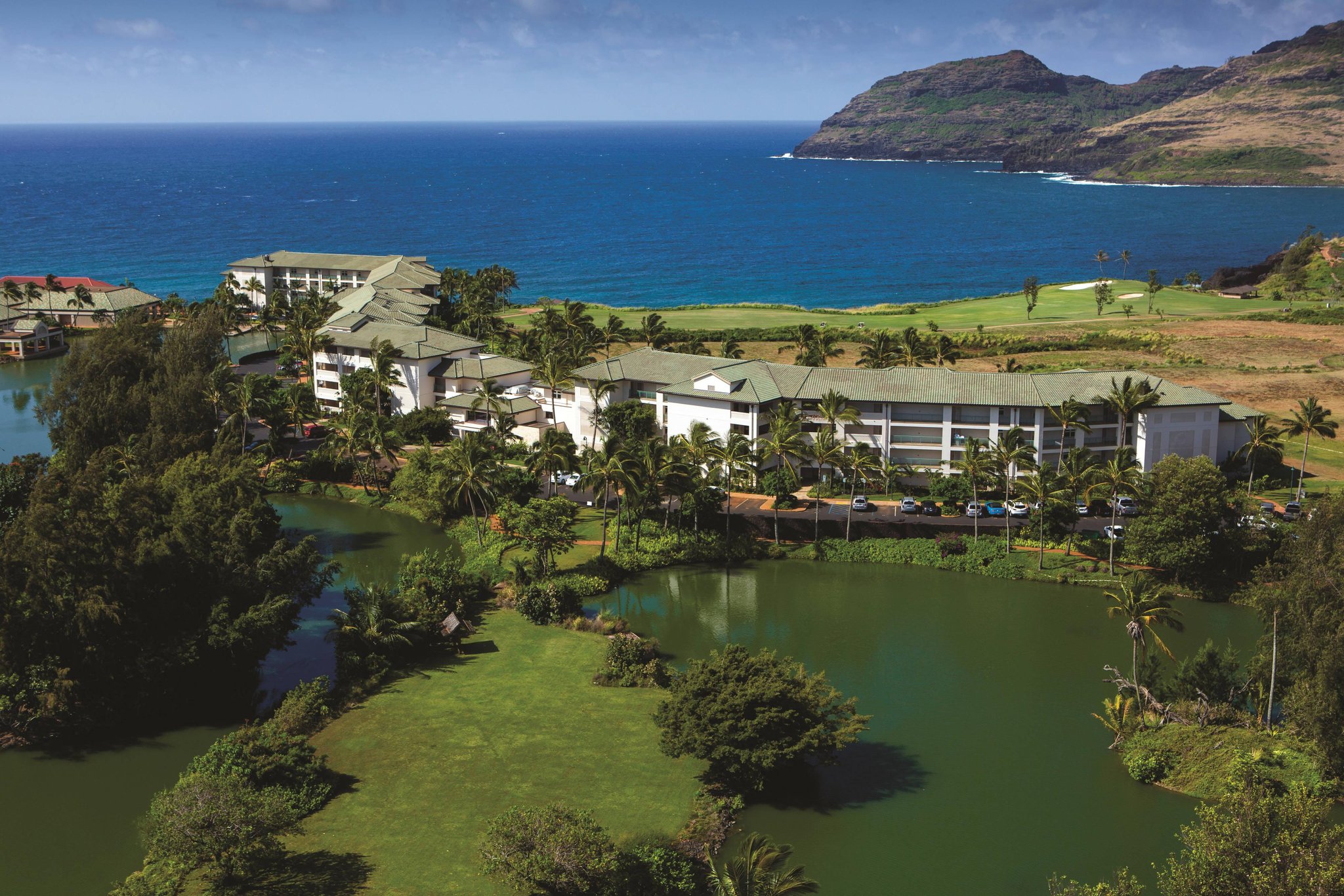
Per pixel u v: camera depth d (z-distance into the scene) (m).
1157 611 87.12
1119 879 62.47
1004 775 81.06
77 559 86.25
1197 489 115.56
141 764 82.00
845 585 120.81
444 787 77.50
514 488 139.25
